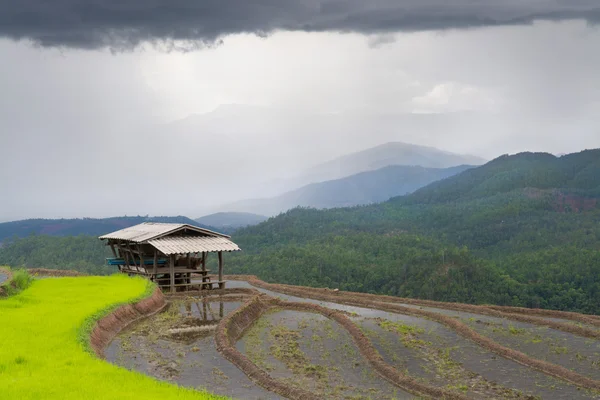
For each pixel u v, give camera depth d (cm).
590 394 1727
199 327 2548
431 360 2081
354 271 10606
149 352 2134
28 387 1444
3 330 2028
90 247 10462
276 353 2173
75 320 2200
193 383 1783
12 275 3130
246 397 1661
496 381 1847
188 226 3628
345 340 2377
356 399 1661
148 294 2967
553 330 2553
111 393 1419
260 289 3944
